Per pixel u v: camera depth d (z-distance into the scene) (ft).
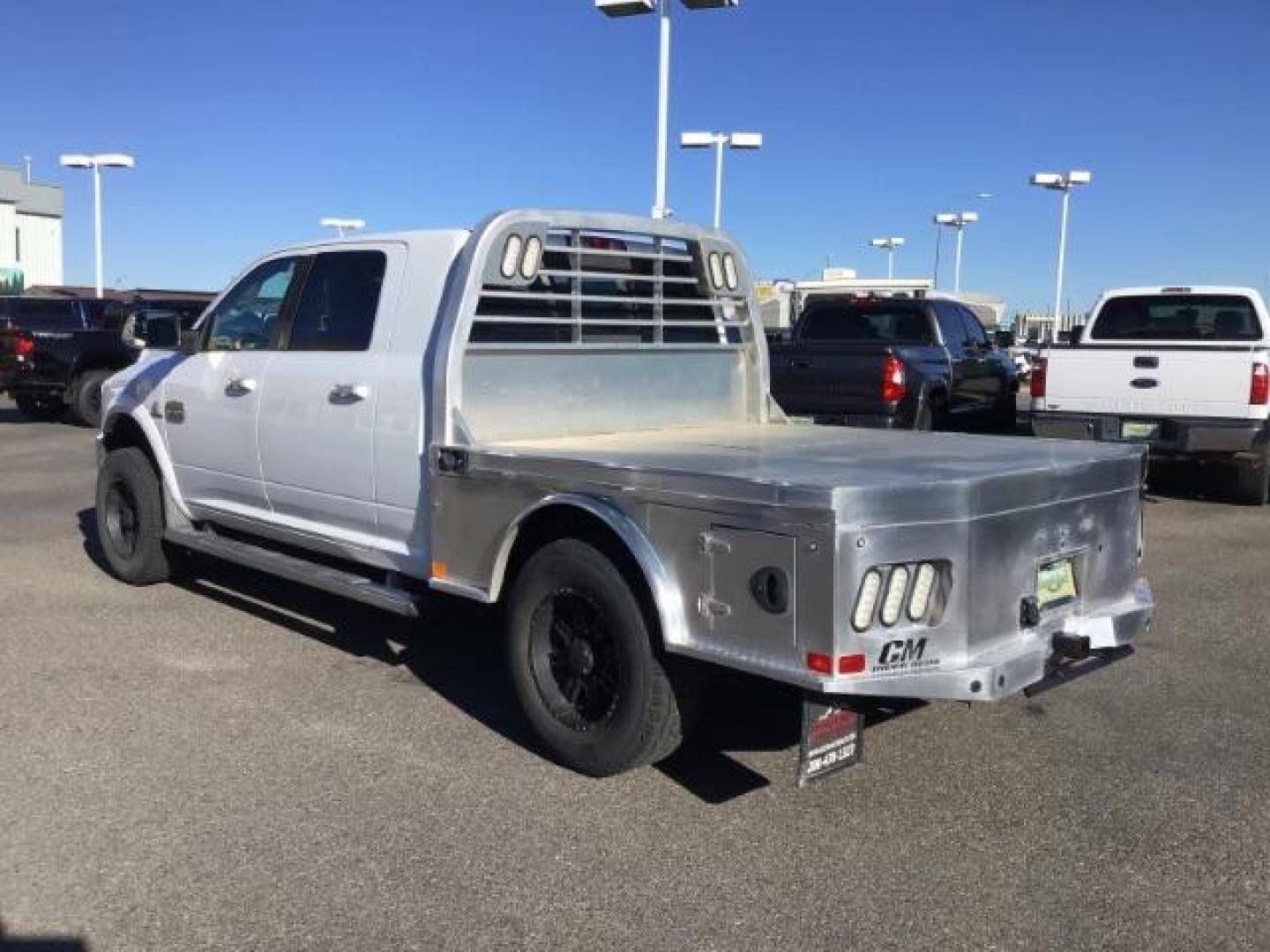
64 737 15.71
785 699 17.34
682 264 20.33
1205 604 24.02
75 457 47.50
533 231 16.87
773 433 19.12
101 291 109.19
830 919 11.32
